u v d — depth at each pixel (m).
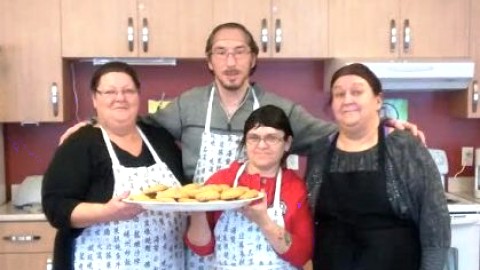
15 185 3.61
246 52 2.17
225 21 3.33
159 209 1.65
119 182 1.94
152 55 3.32
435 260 1.75
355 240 1.81
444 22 3.42
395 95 3.75
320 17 3.36
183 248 2.09
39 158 3.64
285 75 3.71
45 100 3.30
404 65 3.26
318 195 1.88
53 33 3.28
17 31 3.27
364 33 3.38
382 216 1.80
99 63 3.53
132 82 1.99
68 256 1.93
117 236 1.92
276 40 3.34
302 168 3.32
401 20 3.39
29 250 3.09
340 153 1.86
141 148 2.06
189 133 2.24
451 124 3.78
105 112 1.97
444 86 3.39
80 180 1.89
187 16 3.32
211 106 2.23
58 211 1.83
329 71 3.50
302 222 1.84
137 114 2.11
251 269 1.87
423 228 1.77
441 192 1.78
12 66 3.28
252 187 1.86
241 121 2.21
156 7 3.30
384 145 1.82
